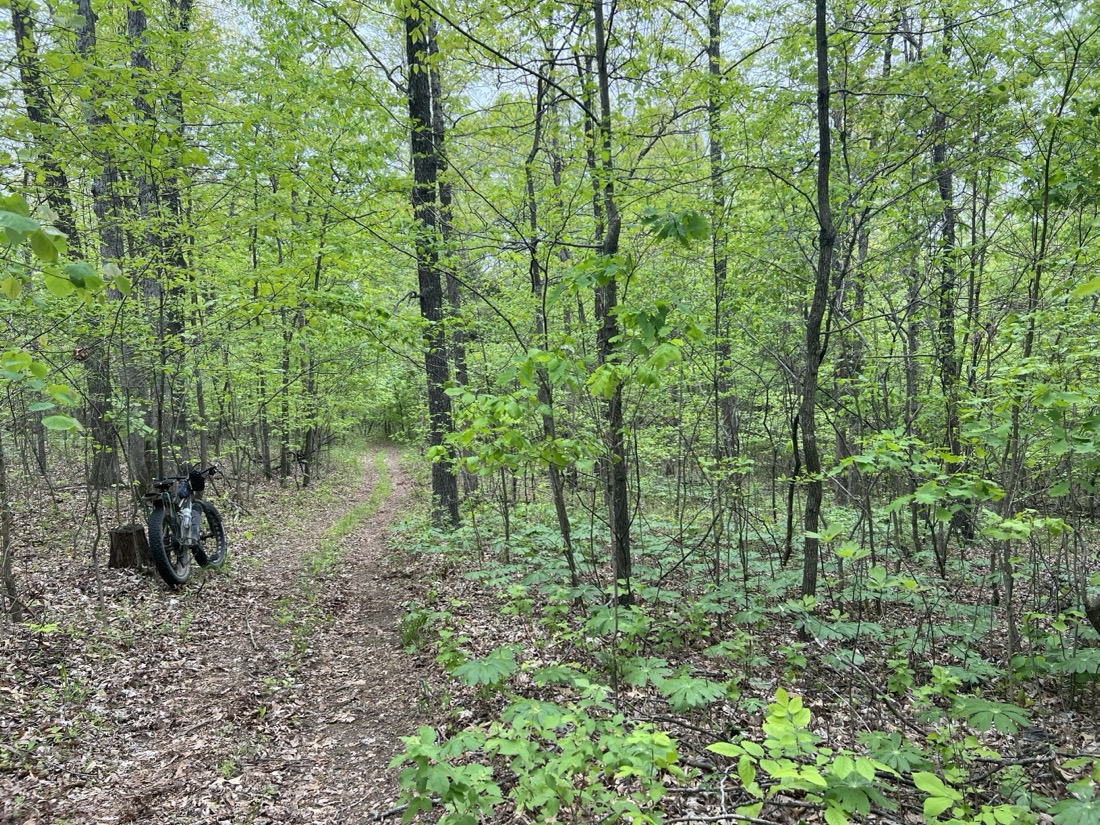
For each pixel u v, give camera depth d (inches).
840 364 315.9
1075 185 203.3
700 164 280.4
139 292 308.0
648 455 399.2
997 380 157.8
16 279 76.5
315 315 260.5
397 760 89.8
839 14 251.3
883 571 174.9
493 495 460.1
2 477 210.7
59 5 168.4
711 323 275.7
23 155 137.7
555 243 220.2
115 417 302.7
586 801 98.0
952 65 241.8
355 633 251.3
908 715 162.4
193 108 245.9
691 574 275.3
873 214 249.1
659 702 171.0
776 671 191.2
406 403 842.8
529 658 205.3
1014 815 81.4
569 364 136.3
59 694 172.7
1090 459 160.6
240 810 137.6
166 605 251.6
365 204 264.5
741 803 122.6
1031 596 241.9
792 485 249.8
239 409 609.3
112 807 134.8
